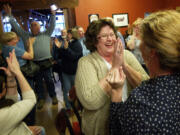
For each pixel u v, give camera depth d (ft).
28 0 9.33
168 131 1.73
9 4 9.09
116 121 2.28
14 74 3.56
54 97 10.84
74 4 10.25
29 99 3.40
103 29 3.47
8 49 7.75
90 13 15.37
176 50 1.72
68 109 9.16
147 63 2.04
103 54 3.54
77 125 4.43
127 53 3.83
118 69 2.57
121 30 16.60
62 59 8.90
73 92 4.54
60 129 3.07
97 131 3.28
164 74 1.94
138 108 1.82
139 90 1.96
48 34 10.12
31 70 8.43
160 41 1.75
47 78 10.38
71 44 8.82
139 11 16.67
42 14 21.39
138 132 1.77
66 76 9.18
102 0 15.44
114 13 16.01
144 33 1.92
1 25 12.28
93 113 3.25
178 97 1.83
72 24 15.10
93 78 3.20
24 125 3.34
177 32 1.72
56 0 9.80
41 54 9.76
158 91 1.85
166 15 1.85
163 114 1.75
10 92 3.92
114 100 2.48
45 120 8.89
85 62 3.46
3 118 2.81
